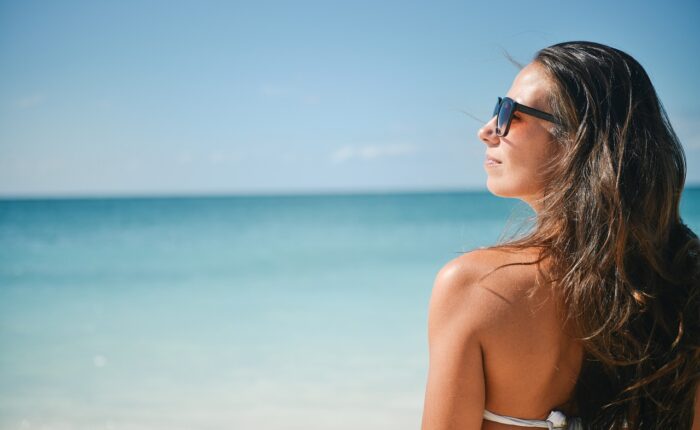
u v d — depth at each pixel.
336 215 48.34
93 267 20.30
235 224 40.19
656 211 1.17
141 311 12.12
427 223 36.19
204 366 7.75
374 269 17.64
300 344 8.73
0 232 34.88
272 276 16.98
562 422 1.11
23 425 5.82
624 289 1.12
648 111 1.21
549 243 1.16
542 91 1.23
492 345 1.08
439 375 1.10
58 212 54.94
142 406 6.30
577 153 1.18
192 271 18.70
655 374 1.15
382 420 5.71
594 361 1.14
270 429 5.62
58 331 10.20
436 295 1.13
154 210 58.91
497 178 1.28
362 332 9.33
